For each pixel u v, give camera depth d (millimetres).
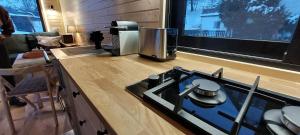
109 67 852
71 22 3916
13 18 3992
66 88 1232
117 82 637
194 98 477
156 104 450
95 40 1513
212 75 637
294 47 661
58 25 4688
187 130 366
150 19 1299
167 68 832
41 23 4492
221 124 375
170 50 994
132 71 780
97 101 487
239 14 896
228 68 849
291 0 709
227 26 960
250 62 835
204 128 350
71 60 1027
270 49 792
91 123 713
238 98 492
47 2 4375
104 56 1147
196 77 649
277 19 766
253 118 397
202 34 1097
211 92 477
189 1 1121
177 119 394
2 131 1632
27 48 3951
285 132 335
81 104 840
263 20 811
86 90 563
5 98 1479
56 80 1737
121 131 361
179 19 1209
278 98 490
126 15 1605
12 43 3643
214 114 413
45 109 1971
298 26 635
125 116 414
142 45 1073
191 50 1119
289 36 741
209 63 943
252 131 356
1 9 2355
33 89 1575
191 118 382
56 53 1299
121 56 1138
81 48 1542
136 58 1071
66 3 3918
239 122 323
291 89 590
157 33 937
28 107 2047
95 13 2391
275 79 691
